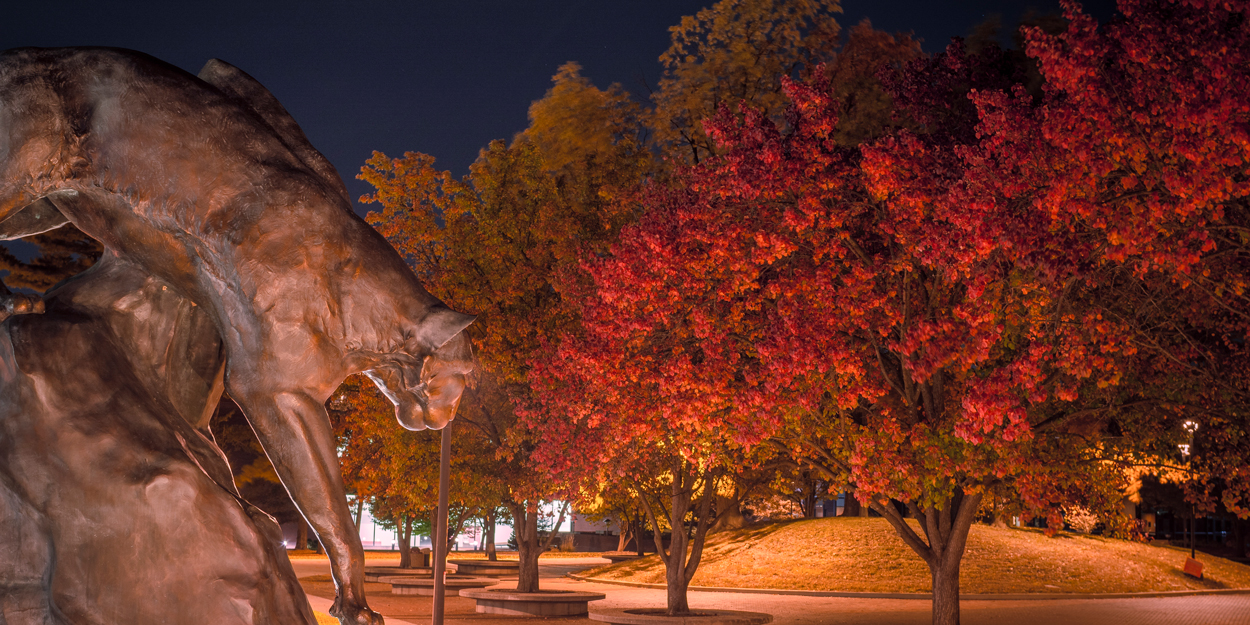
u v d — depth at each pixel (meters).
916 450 14.12
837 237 13.18
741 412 13.37
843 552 36.31
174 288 3.48
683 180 16.66
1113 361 12.31
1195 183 9.18
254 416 3.35
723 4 22.47
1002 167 11.04
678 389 13.98
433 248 27.52
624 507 29.28
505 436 25.64
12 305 3.20
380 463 29.25
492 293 25.75
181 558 3.11
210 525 3.16
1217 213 10.25
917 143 12.11
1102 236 11.21
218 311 3.40
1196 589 34.56
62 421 3.13
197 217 3.31
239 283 3.31
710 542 43.88
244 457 44.59
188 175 3.31
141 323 3.45
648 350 15.45
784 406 13.77
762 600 30.12
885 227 12.58
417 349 3.49
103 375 3.24
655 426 15.49
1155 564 37.78
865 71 19.02
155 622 3.09
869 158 11.99
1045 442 14.47
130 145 3.31
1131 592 32.94
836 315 13.08
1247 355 13.72
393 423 26.19
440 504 11.41
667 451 21.30
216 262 3.34
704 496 24.28
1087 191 10.21
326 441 3.38
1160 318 14.18
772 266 14.52
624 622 23.02
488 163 26.92
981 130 11.19
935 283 14.48
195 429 3.58
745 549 39.06
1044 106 10.75
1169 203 9.78
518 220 26.17
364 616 3.34
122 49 3.43
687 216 13.77
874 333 15.26
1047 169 10.64
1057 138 10.10
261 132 3.46
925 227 11.72
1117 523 16.06
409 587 32.81
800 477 25.67
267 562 3.24
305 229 3.36
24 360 3.14
